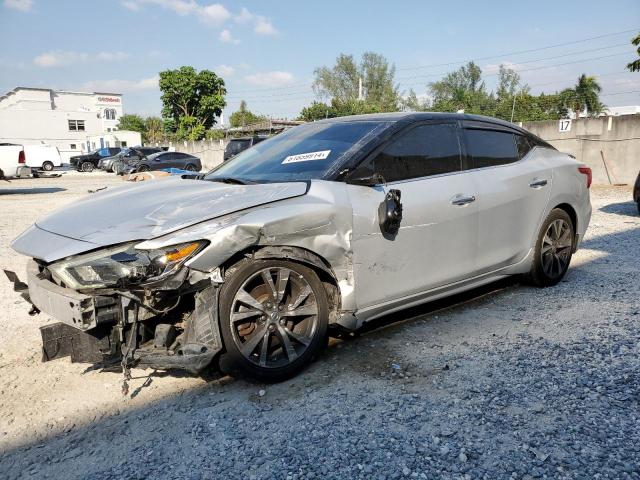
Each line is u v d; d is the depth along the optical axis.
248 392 3.07
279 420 2.75
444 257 3.84
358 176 3.45
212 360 2.91
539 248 4.74
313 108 56.66
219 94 60.47
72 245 2.87
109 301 2.72
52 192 17.61
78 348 2.97
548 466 2.30
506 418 2.69
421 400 2.91
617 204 11.78
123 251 2.78
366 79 64.12
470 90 56.06
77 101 68.38
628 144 17.20
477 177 4.11
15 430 2.73
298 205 3.11
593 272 5.49
